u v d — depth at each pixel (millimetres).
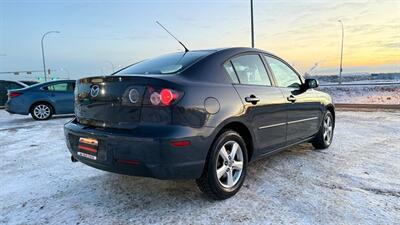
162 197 3039
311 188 3197
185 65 2924
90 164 2842
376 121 7957
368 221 2459
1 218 2648
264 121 3322
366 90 15555
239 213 2650
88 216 2660
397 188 3156
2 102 15977
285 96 3711
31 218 2643
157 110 2467
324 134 4809
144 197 3049
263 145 3369
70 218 2629
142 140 2422
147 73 2986
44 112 9672
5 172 3986
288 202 2857
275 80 3736
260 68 3586
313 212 2637
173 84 2521
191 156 2539
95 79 2818
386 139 5629
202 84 2750
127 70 3391
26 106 9398
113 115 2666
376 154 4551
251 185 3312
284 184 3330
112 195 3119
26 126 8305
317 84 4207
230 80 3059
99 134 2656
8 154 5008
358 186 3229
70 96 10000
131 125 2551
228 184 2955
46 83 9742
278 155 4551
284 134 3717
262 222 2479
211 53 3158
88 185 3424
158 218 2594
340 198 2922
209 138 2662
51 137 6535
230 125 2959
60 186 3414
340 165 4000
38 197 3109
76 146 2957
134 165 2498
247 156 3186
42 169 4090
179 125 2471
